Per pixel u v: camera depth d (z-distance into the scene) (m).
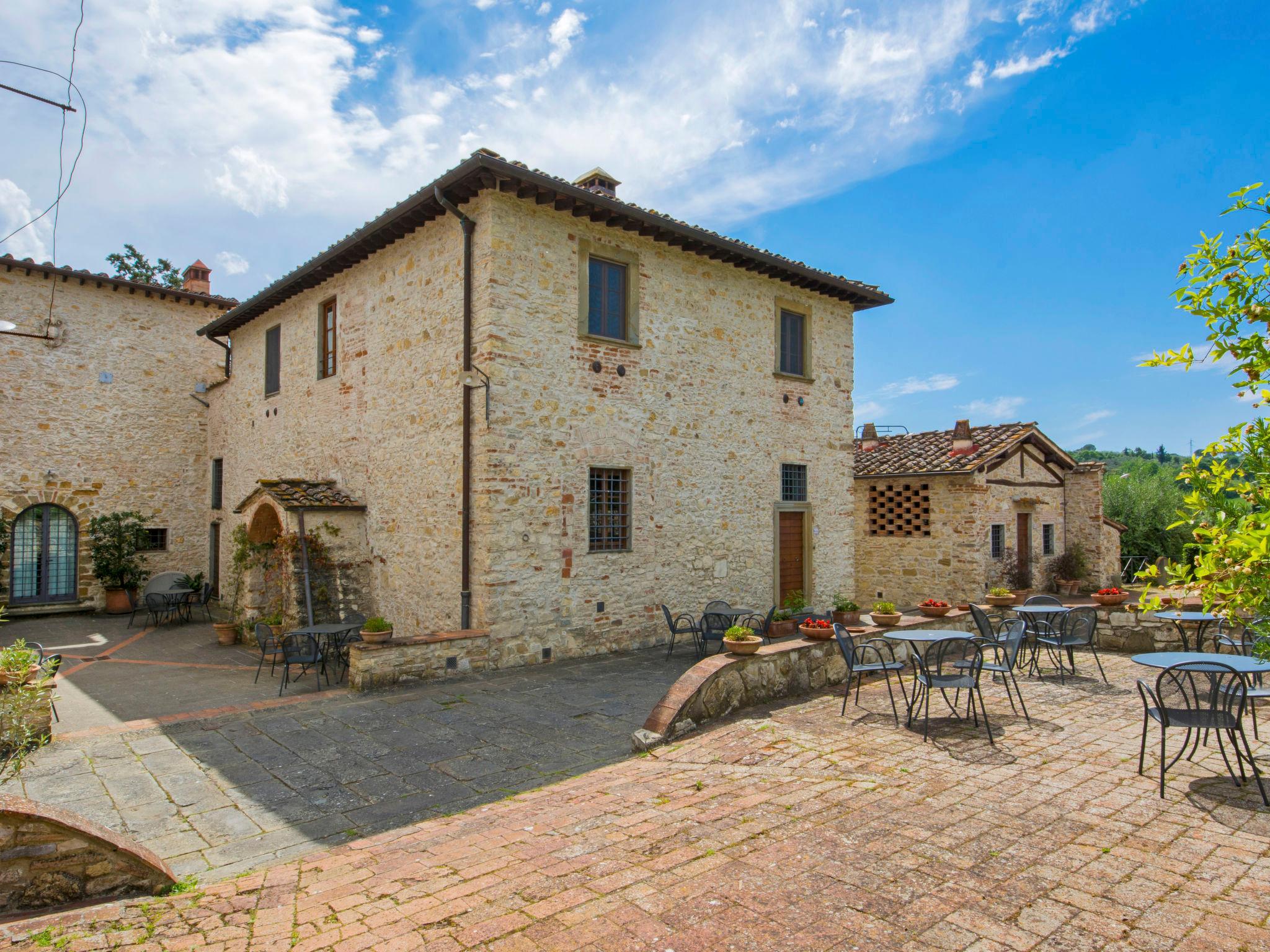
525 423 9.33
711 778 5.01
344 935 3.09
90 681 9.60
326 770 5.62
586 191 9.10
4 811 3.41
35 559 15.66
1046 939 2.88
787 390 12.96
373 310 11.36
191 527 17.73
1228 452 3.28
